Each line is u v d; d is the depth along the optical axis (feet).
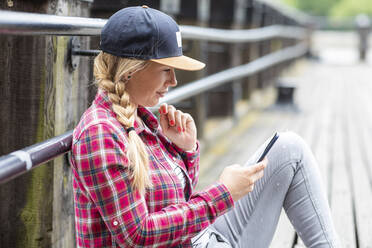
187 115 9.51
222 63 32.63
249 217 10.46
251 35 34.45
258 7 41.78
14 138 10.18
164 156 8.66
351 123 38.06
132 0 21.36
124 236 7.72
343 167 24.85
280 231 16.12
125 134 7.90
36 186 10.36
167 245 8.07
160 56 7.91
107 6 21.42
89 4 11.09
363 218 17.57
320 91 57.62
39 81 10.02
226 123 32.76
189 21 26.66
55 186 10.43
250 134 32.37
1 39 9.95
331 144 30.22
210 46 32.63
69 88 10.70
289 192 10.61
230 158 25.95
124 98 7.88
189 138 9.39
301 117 40.09
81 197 7.97
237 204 10.52
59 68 10.27
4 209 10.43
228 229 10.46
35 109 10.09
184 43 24.22
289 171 10.43
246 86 41.19
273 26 50.34
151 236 7.82
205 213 8.27
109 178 7.57
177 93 18.06
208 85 23.79
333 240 10.44
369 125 37.42
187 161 9.45
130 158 7.77
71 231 11.23
